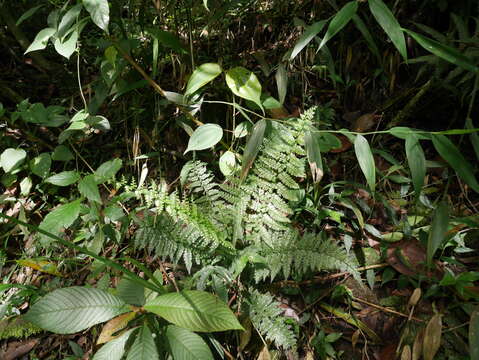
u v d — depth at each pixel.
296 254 0.71
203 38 1.17
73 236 0.91
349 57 1.01
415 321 0.71
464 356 0.66
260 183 0.72
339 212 0.86
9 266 0.91
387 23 0.53
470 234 0.80
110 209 0.76
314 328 0.74
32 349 0.77
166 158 1.02
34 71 1.21
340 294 0.75
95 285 0.82
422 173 0.54
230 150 0.84
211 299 0.57
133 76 0.83
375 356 0.69
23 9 1.16
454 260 0.75
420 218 0.84
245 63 1.10
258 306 0.68
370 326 0.73
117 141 1.07
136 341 0.53
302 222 0.88
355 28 1.01
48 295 0.54
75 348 0.74
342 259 0.68
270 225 0.73
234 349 0.71
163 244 0.70
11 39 1.22
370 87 1.06
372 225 0.87
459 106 0.95
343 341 0.72
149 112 1.03
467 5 0.88
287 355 0.70
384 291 0.77
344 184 0.93
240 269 0.66
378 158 0.96
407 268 0.76
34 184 1.00
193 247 0.72
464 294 0.68
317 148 0.63
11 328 0.71
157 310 0.56
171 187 0.98
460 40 0.80
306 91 1.07
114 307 0.56
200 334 0.68
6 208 0.99
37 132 1.06
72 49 0.70
